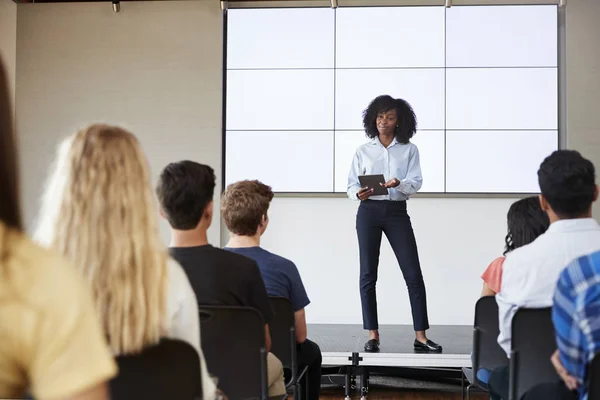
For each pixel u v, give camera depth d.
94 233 1.30
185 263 2.22
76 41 5.98
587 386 1.67
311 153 6.00
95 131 1.35
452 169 5.90
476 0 5.90
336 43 6.01
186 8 5.97
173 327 1.53
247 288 2.27
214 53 5.95
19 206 0.83
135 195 1.33
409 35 5.96
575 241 2.13
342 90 6.00
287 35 6.04
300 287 2.89
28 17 6.00
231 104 6.05
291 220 6.00
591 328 1.65
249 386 2.21
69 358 0.76
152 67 5.96
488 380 2.55
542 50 5.86
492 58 5.89
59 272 0.78
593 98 5.74
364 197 4.21
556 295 1.71
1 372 0.76
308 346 3.19
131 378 1.38
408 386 4.78
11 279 0.76
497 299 2.29
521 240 2.69
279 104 6.02
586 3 5.76
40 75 5.98
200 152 5.92
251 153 6.02
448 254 5.90
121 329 1.33
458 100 5.91
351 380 4.69
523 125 5.87
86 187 1.31
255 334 2.17
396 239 4.38
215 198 5.89
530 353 2.12
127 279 1.32
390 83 5.96
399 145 4.46
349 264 5.96
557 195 2.11
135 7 6.00
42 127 5.95
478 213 5.91
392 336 5.06
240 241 2.89
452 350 4.44
